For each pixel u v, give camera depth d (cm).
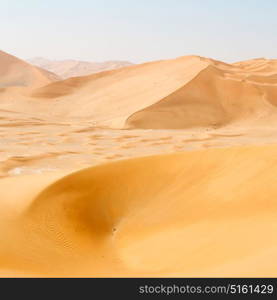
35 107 9038
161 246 1336
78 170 1791
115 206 1708
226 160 1925
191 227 1477
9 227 1325
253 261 988
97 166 1855
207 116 7181
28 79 15100
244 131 5916
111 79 10700
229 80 8200
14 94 10231
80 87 10525
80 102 9288
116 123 6619
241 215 1507
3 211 1462
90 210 1619
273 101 7838
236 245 1201
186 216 1598
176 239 1371
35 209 1491
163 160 1964
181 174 1898
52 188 1630
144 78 9919
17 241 1235
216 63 10225
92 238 1452
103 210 1661
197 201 1698
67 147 4284
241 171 1825
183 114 7094
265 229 1302
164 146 4591
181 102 7481
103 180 1795
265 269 901
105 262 1225
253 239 1220
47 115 8150
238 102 7738
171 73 9556
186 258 1185
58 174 1870
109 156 3775
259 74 9394
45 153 3753
